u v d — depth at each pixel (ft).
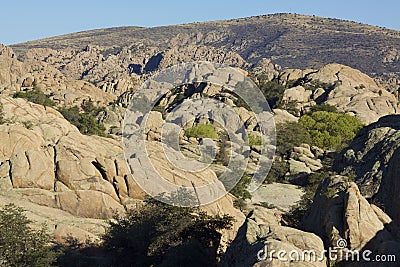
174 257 121.90
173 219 135.13
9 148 179.32
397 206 107.34
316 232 100.12
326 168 266.98
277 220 115.96
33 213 161.89
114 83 602.85
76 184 172.76
